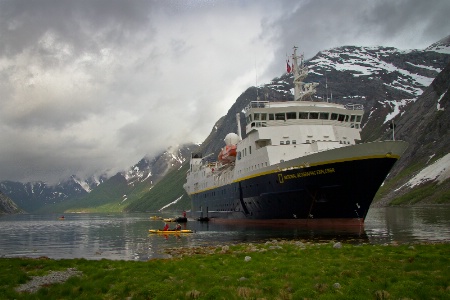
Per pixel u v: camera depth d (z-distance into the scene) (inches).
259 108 2588.6
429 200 7116.1
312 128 2571.4
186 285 782.5
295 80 3112.7
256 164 2677.2
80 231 3750.0
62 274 994.1
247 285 759.1
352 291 671.1
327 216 2252.7
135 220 6752.0
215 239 2126.0
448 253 1049.5
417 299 624.1
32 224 6092.5
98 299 721.6
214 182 3858.3
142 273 935.7
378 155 1946.4
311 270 872.3
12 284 876.0
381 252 1138.7
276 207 2546.8
